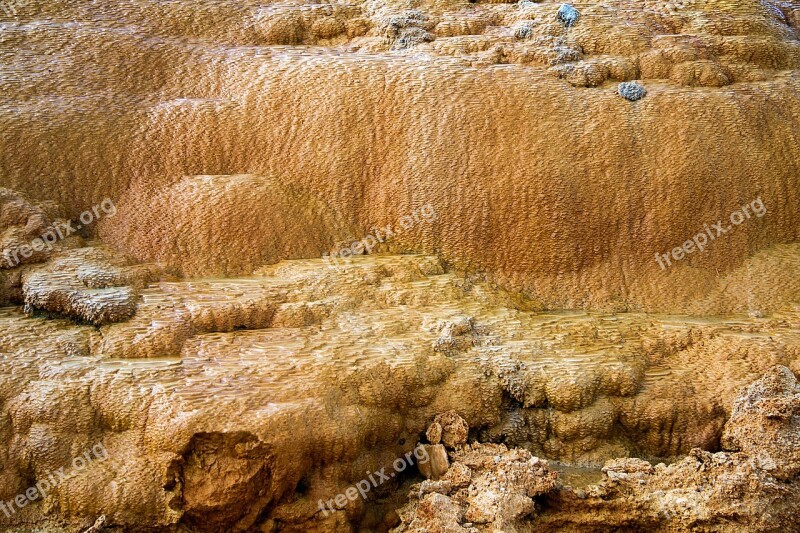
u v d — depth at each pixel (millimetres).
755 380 5480
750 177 6273
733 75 6648
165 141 6086
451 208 6117
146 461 4633
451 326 5477
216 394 4734
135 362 4973
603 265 6203
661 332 5824
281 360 5031
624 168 6145
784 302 6090
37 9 6680
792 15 7469
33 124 5926
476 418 5309
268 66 6402
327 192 6168
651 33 6789
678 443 5488
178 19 6832
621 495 4969
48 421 4711
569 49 6539
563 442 5410
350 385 5004
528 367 5398
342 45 6883
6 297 5453
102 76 6301
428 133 6156
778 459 4957
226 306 5352
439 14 6953
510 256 6152
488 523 4641
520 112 6191
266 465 4648
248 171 6176
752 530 4715
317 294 5609
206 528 4723
